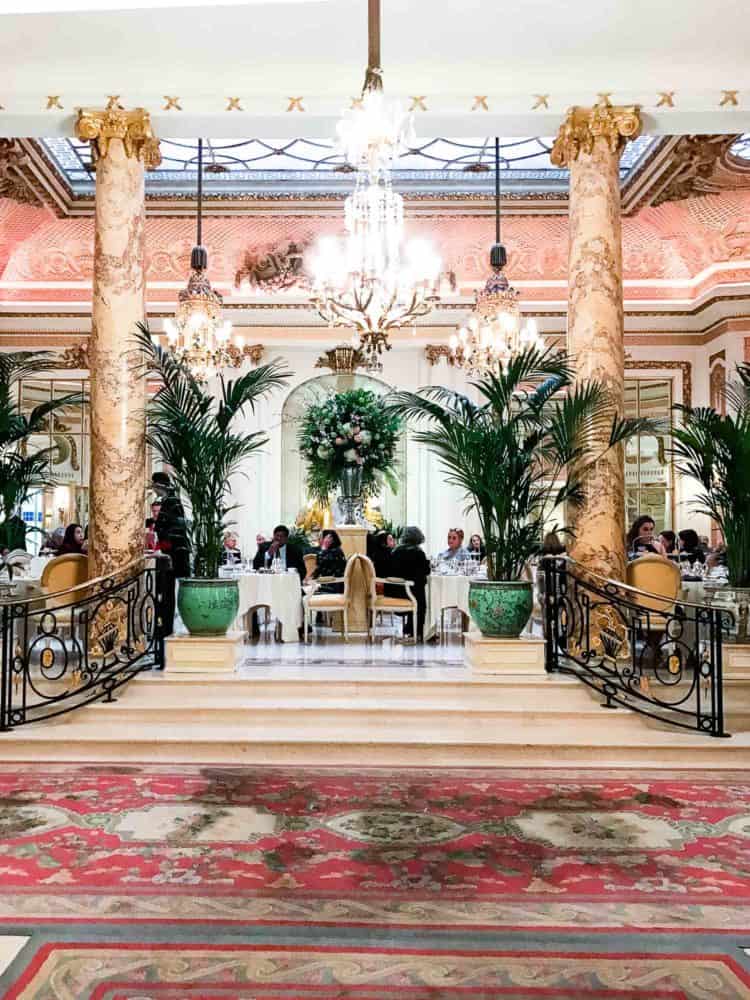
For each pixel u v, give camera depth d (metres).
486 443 7.50
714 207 13.55
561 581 7.68
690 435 8.03
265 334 15.56
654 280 15.02
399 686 7.09
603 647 7.85
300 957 3.34
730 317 14.27
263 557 11.57
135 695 7.04
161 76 8.30
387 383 15.97
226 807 5.14
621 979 3.19
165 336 15.09
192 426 7.57
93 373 8.09
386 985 3.13
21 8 7.42
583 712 6.67
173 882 4.04
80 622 7.09
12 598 8.08
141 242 8.29
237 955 3.35
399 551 9.75
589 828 4.83
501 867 4.25
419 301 8.57
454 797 5.37
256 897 3.88
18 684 7.30
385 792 5.46
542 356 7.66
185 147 12.43
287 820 4.91
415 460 15.92
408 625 10.20
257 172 13.39
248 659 8.24
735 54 8.14
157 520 8.95
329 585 10.44
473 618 7.66
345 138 6.44
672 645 8.10
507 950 3.40
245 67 8.27
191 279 11.84
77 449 15.60
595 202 8.20
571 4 7.41
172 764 6.07
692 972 3.24
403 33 7.80
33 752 6.21
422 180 13.58
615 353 8.11
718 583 8.59
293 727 6.62
